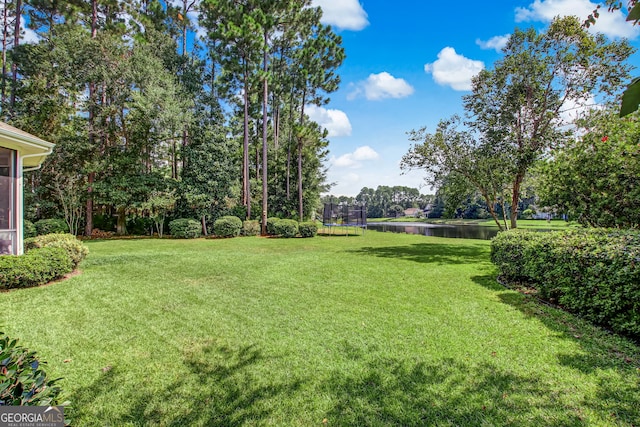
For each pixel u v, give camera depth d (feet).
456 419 5.82
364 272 18.62
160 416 6.01
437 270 19.21
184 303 12.70
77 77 37.88
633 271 8.65
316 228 43.93
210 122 46.09
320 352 8.51
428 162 29.86
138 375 7.41
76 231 40.24
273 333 9.78
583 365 7.54
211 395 6.64
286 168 57.72
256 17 41.11
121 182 39.99
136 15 43.78
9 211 16.43
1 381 3.42
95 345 8.92
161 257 23.73
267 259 23.25
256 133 64.95
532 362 7.77
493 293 14.02
